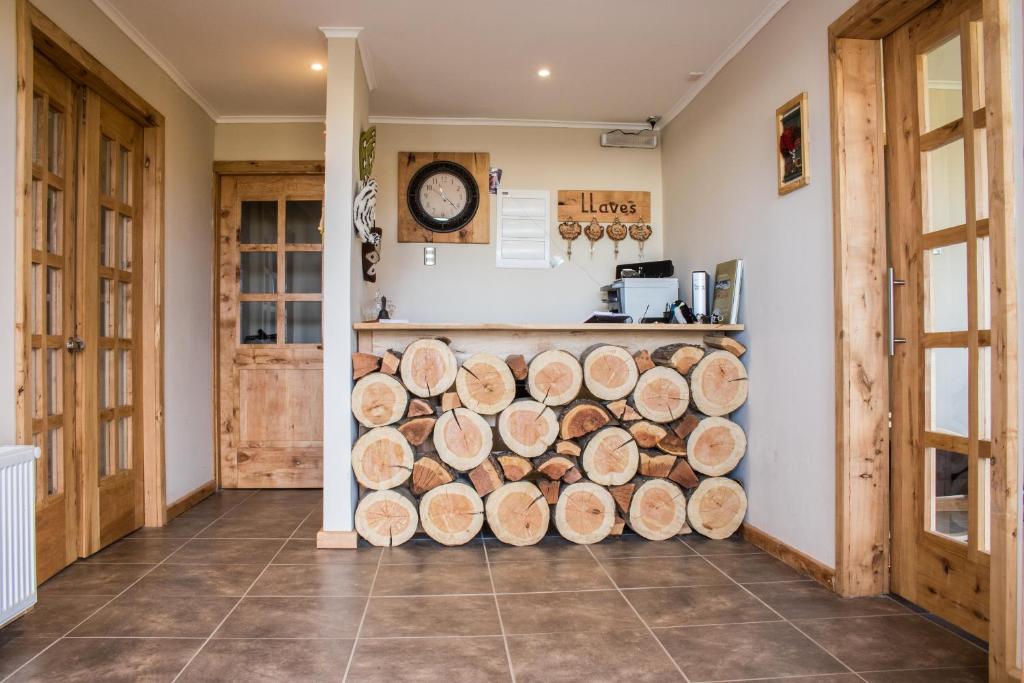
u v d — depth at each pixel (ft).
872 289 8.87
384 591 9.11
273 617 8.21
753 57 11.47
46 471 9.50
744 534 11.65
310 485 16.02
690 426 11.55
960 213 7.73
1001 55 6.20
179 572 9.87
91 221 10.52
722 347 11.71
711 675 6.78
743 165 11.87
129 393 12.02
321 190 16.15
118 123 11.59
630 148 16.47
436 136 16.06
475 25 11.27
